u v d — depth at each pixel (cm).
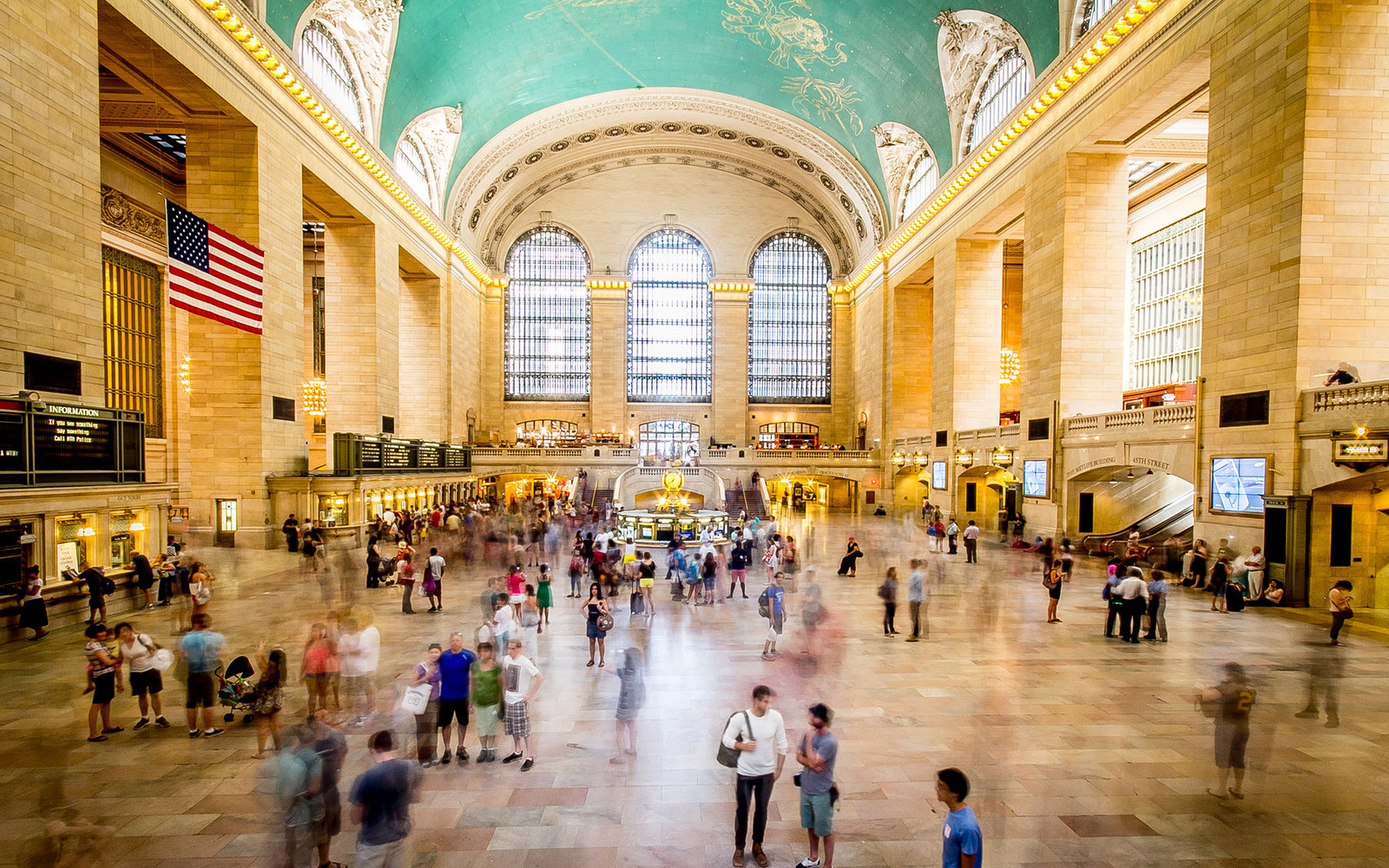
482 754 689
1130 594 1137
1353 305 1406
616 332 4722
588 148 4459
